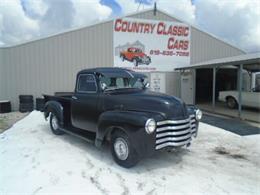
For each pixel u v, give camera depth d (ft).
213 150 18.71
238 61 33.12
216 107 48.44
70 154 17.49
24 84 41.55
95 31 44.91
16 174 13.97
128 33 47.03
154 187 12.41
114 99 16.28
